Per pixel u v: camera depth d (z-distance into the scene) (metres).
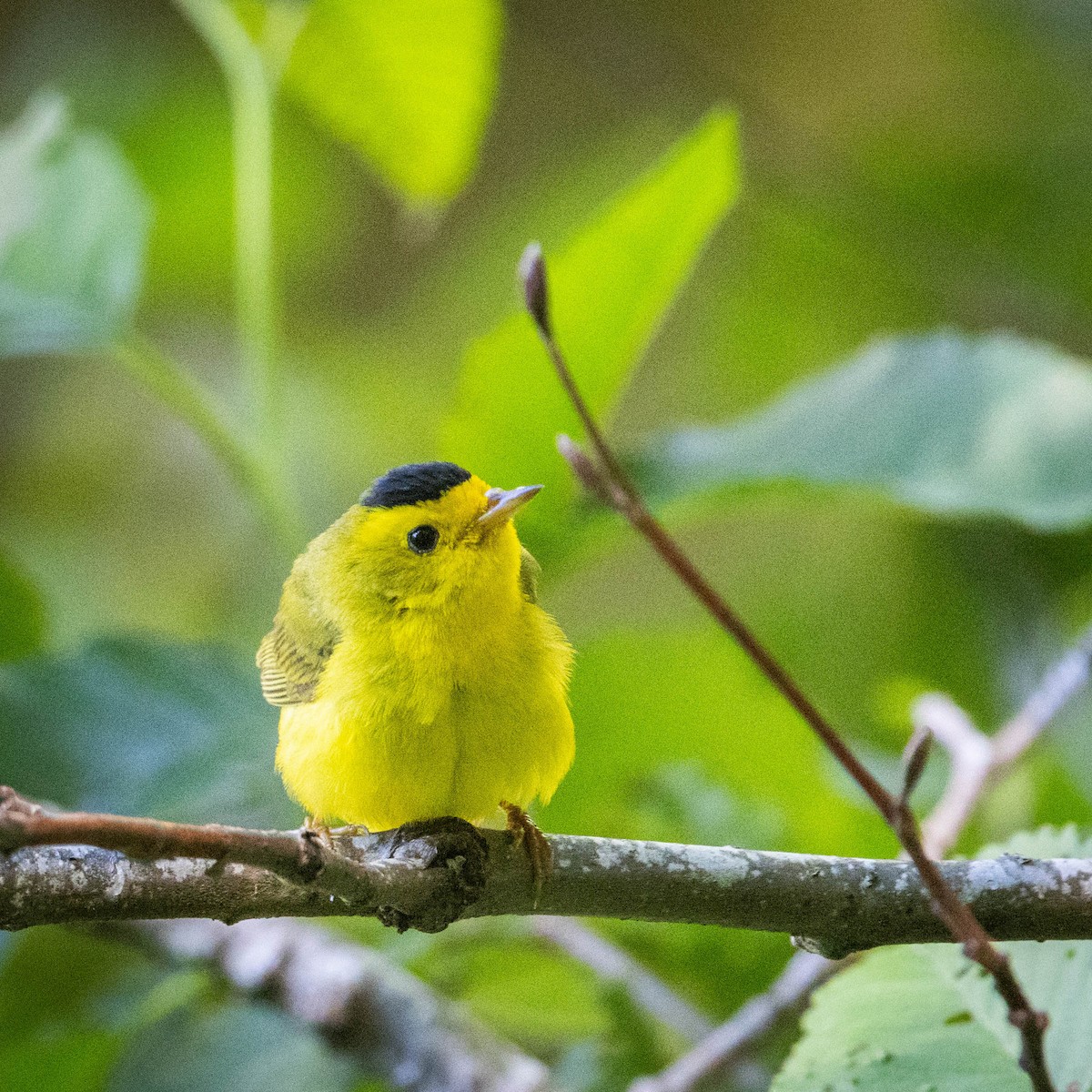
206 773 10.11
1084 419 10.49
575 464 4.55
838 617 14.44
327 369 18.14
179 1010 11.11
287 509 10.61
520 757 8.52
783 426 10.91
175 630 17.12
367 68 12.62
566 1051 10.41
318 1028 10.12
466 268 17.53
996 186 16.30
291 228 17.86
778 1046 9.41
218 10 11.36
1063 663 10.18
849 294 16.30
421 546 8.78
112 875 6.05
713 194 10.73
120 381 19.14
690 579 4.64
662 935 10.06
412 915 6.59
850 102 17.61
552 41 18.59
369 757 8.32
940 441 10.59
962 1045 6.93
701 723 11.64
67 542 18.12
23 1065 10.67
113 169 11.34
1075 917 6.55
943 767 11.11
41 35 17.62
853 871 6.77
